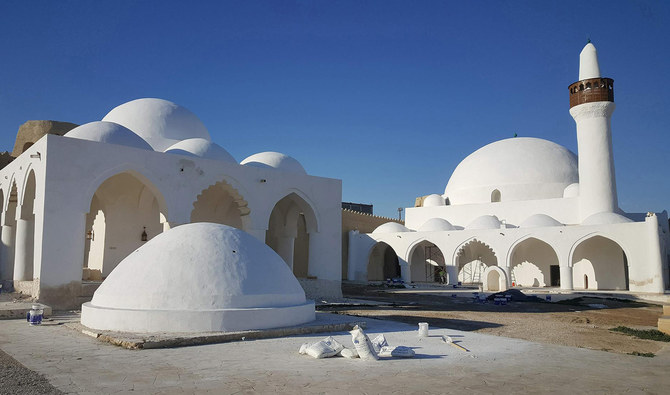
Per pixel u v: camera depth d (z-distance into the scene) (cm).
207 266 887
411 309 1552
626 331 1077
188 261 888
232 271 897
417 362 650
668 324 1017
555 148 3706
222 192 2020
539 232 2695
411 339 853
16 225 1695
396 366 621
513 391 505
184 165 1566
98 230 1780
